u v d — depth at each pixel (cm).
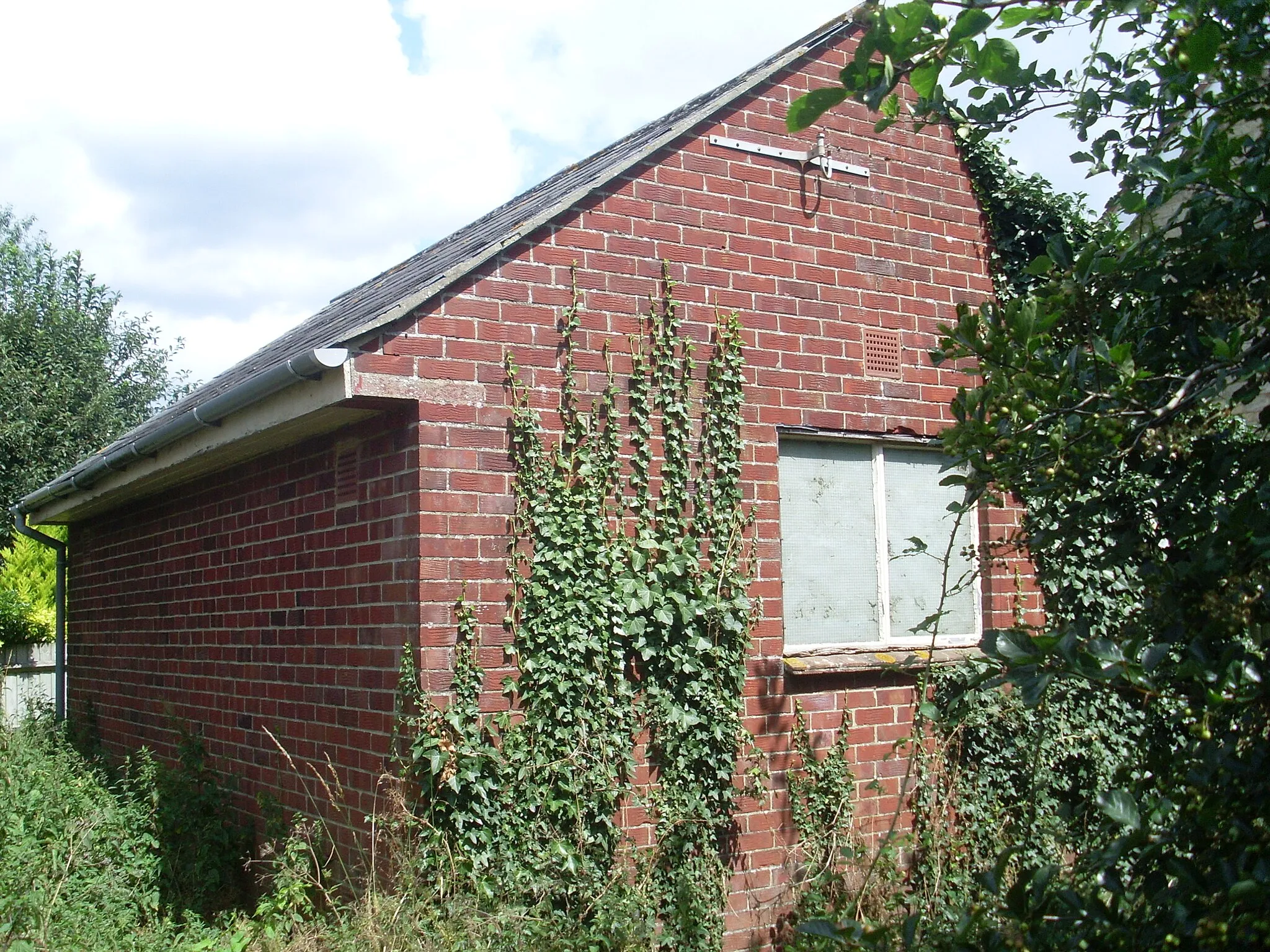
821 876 687
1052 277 361
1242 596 265
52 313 2791
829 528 774
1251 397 296
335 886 634
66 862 669
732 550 708
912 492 817
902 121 830
